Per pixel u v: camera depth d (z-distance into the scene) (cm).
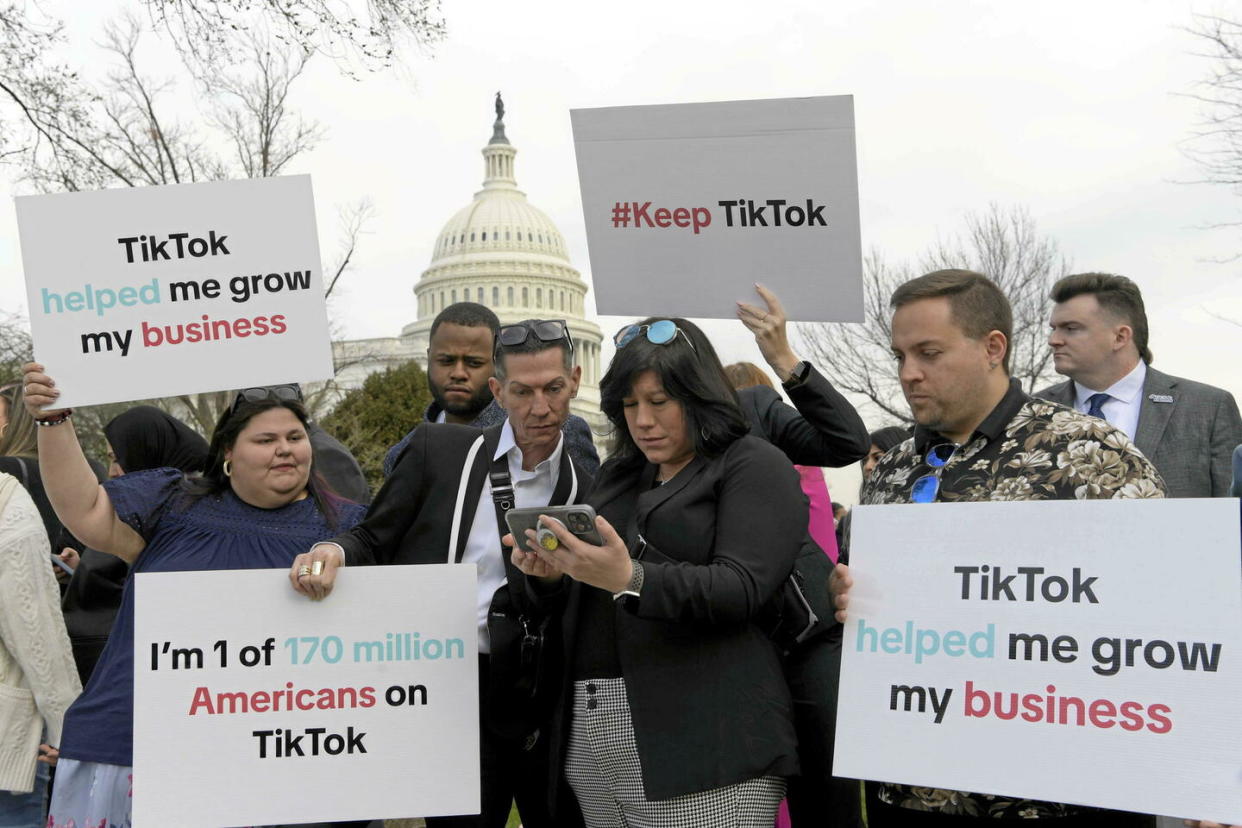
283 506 350
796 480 291
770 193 335
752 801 279
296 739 312
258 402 340
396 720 314
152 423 482
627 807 292
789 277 338
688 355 291
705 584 266
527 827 341
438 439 345
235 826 307
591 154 349
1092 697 260
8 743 384
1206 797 246
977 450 290
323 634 315
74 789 332
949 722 272
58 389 326
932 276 289
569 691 304
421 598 317
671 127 341
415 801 312
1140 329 483
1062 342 488
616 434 319
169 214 329
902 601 282
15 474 481
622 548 258
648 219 347
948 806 279
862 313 332
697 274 346
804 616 301
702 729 277
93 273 328
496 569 332
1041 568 270
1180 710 251
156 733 308
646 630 286
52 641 386
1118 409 482
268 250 330
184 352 329
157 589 312
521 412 326
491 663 314
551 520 257
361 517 360
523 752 330
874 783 301
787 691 291
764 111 332
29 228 327
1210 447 466
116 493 340
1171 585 257
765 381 441
